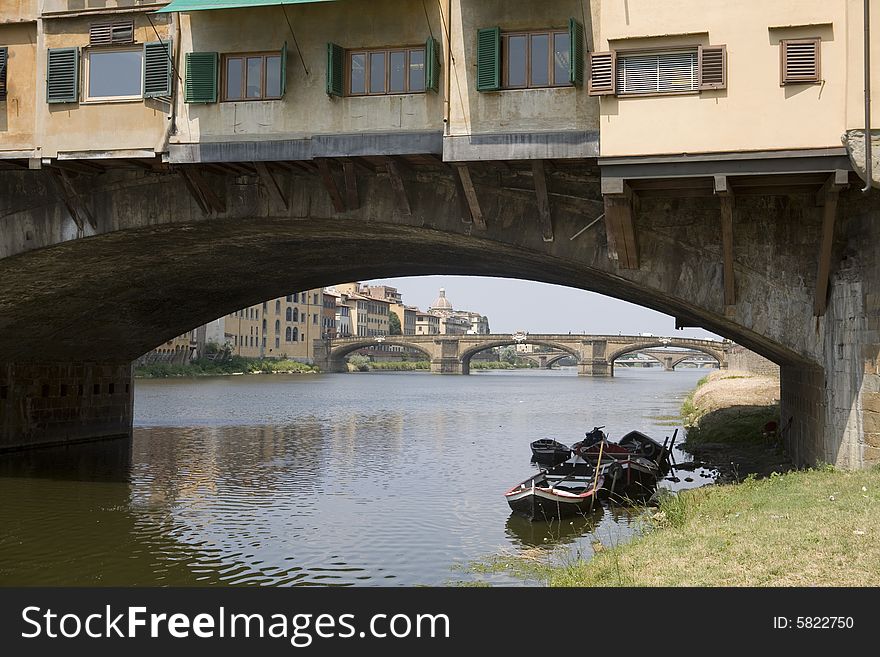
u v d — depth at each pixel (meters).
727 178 16.31
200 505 23.86
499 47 17.64
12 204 21.73
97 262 24.39
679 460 31.48
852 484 15.90
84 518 22.12
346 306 187.50
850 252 17.53
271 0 17.16
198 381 103.81
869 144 15.24
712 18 16.27
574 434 44.25
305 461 32.88
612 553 14.82
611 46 16.61
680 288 18.42
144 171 20.91
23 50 20.48
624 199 17.05
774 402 42.78
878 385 16.67
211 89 19.02
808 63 15.86
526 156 17.47
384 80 18.53
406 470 30.69
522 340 146.00
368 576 16.64
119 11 19.61
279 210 20.25
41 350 32.28
